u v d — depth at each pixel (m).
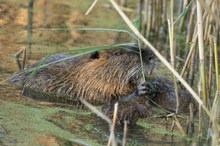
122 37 15.73
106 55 11.33
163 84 11.27
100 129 9.68
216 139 8.25
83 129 9.65
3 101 10.70
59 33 15.50
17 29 15.39
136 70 11.15
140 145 9.11
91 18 17.38
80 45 14.49
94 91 11.27
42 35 15.06
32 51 13.55
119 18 17.70
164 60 8.59
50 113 10.33
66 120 10.03
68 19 16.95
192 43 11.27
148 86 10.97
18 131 9.34
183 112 10.72
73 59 11.70
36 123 9.77
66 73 11.52
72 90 11.36
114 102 10.48
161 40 16.36
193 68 11.84
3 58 12.88
